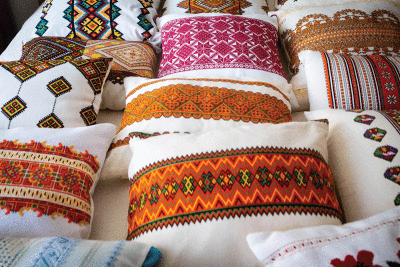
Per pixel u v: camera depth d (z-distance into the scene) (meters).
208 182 0.57
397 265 0.42
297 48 1.09
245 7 1.23
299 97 1.01
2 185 0.60
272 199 0.55
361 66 0.88
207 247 0.53
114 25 1.17
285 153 0.61
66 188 0.63
